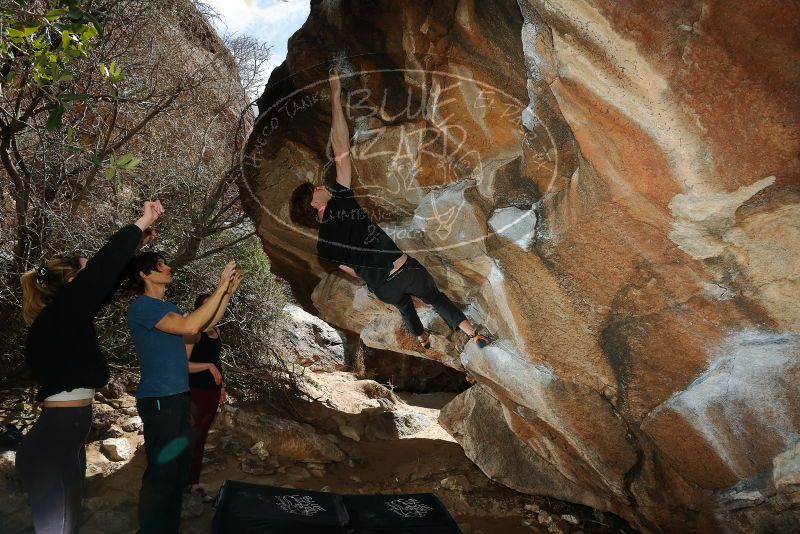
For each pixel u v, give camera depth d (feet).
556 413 12.71
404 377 28.84
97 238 18.35
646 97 7.84
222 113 22.15
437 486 17.42
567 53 8.23
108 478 14.30
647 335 10.88
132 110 19.57
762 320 9.72
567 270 10.79
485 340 13.20
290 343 26.71
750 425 10.32
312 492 13.97
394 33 11.98
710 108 7.57
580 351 11.69
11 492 12.49
